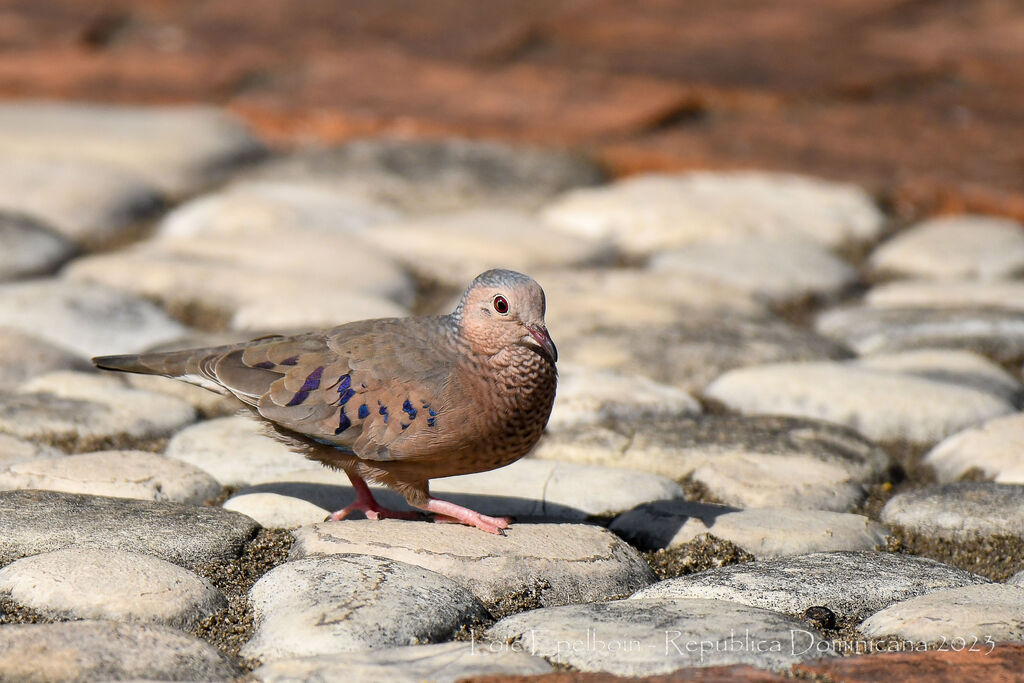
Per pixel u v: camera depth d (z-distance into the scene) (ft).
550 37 77.00
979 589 25.29
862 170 58.49
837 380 37.68
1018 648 22.39
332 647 22.48
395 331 29.32
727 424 35.37
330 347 29.25
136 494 29.25
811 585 25.90
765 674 21.15
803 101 66.80
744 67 70.79
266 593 24.72
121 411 34.32
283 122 65.51
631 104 65.92
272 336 30.99
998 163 58.85
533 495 30.96
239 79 70.59
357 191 57.11
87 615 23.63
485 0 84.38
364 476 29.17
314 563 25.52
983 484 31.09
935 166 58.54
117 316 41.86
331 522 27.96
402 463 28.27
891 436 35.83
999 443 33.55
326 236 49.73
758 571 26.63
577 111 65.36
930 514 29.96
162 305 43.78
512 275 27.96
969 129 63.52
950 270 49.49
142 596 24.07
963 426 35.88
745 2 83.82
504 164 60.39
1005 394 38.14
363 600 23.88
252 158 62.34
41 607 23.84
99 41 77.05
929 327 42.86
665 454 33.47
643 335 41.57
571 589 26.23
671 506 30.07
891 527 30.25
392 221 53.62
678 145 61.57
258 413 29.50
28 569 24.59
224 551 26.94
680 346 40.78
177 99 68.03
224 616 24.56
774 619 23.84
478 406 27.73
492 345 27.78
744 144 61.77
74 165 55.98
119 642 22.13
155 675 21.36
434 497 30.66
